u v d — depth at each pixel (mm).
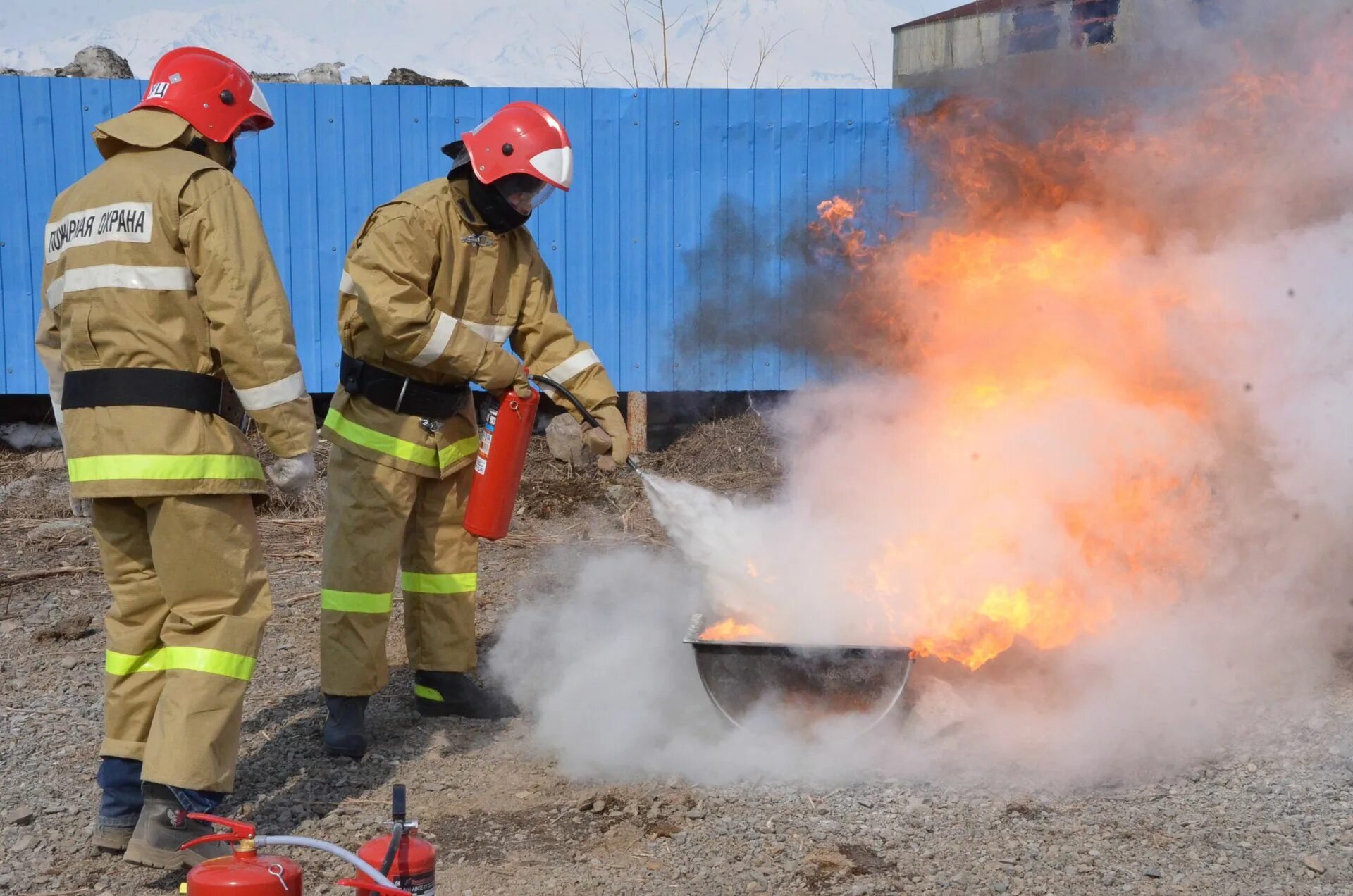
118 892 3150
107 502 3252
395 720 4445
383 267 3881
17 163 8406
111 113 8492
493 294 4215
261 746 4164
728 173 8812
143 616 3338
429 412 4137
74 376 3197
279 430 3164
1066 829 3436
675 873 3225
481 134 3973
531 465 8430
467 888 3156
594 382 4367
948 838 3396
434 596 4387
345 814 3629
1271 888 3100
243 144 8539
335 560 4059
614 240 8797
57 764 3988
